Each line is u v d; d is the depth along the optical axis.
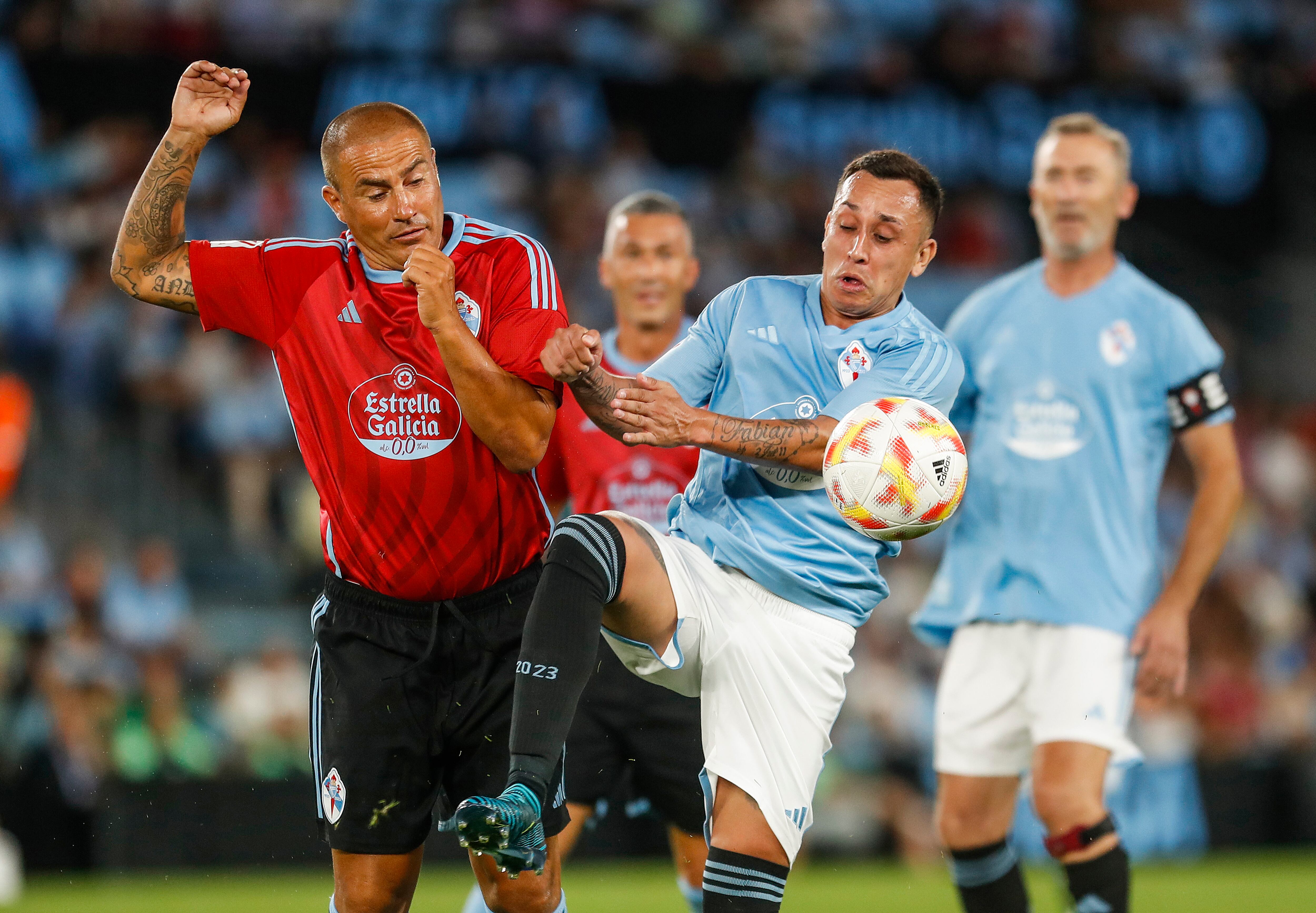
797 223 62.12
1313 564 56.66
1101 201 20.38
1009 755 20.27
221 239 53.56
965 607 20.61
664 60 61.88
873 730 42.66
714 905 14.89
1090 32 66.56
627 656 15.17
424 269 13.53
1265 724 47.22
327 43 57.00
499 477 15.08
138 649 41.19
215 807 36.66
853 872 39.53
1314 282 65.69
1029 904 20.69
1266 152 66.44
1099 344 20.33
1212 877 36.75
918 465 14.43
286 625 47.78
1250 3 70.12
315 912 28.81
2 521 44.38
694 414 14.38
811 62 63.75
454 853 37.47
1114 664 19.62
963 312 21.53
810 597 15.30
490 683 15.27
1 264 50.94
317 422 15.08
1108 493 20.06
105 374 50.31
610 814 38.59
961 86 64.69
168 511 49.25
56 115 54.28
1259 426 61.50
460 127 58.75
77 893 32.56
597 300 58.03
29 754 36.38
